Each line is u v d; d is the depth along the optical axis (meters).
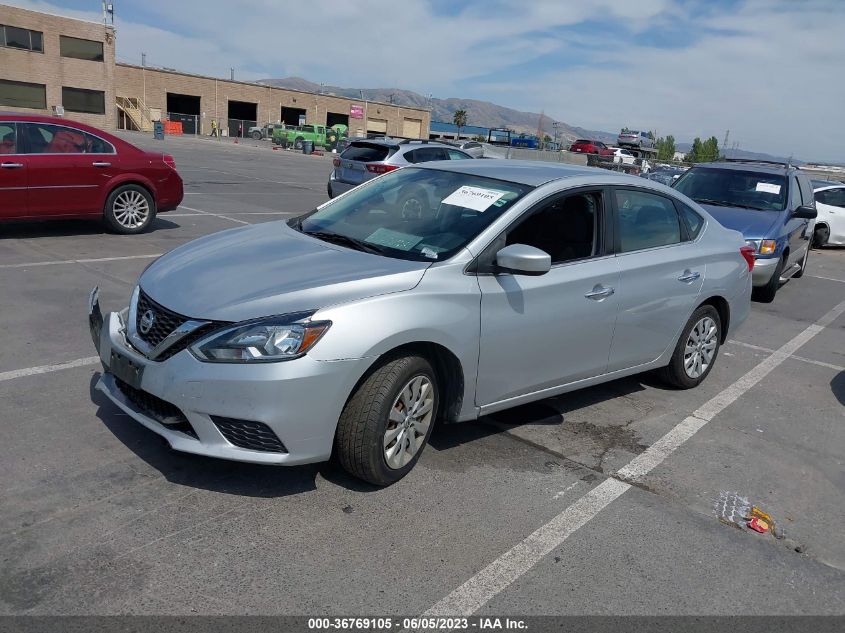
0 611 2.63
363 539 3.28
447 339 3.67
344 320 3.32
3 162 8.48
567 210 4.41
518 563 3.21
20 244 8.62
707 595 3.12
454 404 3.96
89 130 9.28
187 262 3.93
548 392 4.47
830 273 12.48
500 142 57.97
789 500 4.05
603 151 47.94
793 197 9.57
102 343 3.77
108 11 51.09
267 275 3.62
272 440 3.26
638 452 4.48
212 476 3.69
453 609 2.88
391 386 3.48
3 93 47.81
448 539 3.34
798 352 7.13
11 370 4.80
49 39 48.84
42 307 6.20
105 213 9.46
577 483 4.00
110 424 4.14
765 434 4.96
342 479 3.78
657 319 5.00
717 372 6.27
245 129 60.41
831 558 3.50
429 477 3.89
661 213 5.14
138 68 58.09
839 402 5.73
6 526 3.12
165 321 3.45
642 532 3.56
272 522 3.34
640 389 5.64
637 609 2.98
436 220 4.18
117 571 2.91
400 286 3.56
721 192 9.80
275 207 14.33
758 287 9.16
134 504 3.38
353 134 74.19
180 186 10.20
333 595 2.89
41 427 4.04
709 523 3.71
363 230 4.34
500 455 4.24
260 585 2.90
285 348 3.22
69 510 3.29
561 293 4.21
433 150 14.62
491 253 3.93
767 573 3.32
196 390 3.22
